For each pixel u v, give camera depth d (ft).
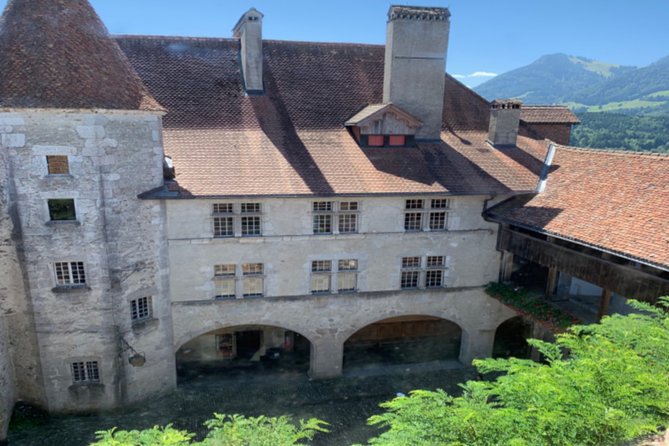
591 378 25.30
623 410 24.11
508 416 24.25
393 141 73.46
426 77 74.74
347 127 74.49
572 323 59.47
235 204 62.28
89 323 58.18
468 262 72.08
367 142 72.38
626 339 30.91
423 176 68.74
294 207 63.98
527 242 65.62
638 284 48.83
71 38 53.72
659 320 34.65
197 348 75.87
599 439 23.16
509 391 26.68
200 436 58.85
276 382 71.10
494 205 71.05
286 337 79.20
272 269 65.62
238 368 74.59
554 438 22.88
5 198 53.06
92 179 54.19
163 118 67.92
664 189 54.85
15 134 51.31
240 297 65.57
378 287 69.87
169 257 61.93
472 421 24.50
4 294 56.29
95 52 55.01
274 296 66.54
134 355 59.57
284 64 78.28
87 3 57.06
